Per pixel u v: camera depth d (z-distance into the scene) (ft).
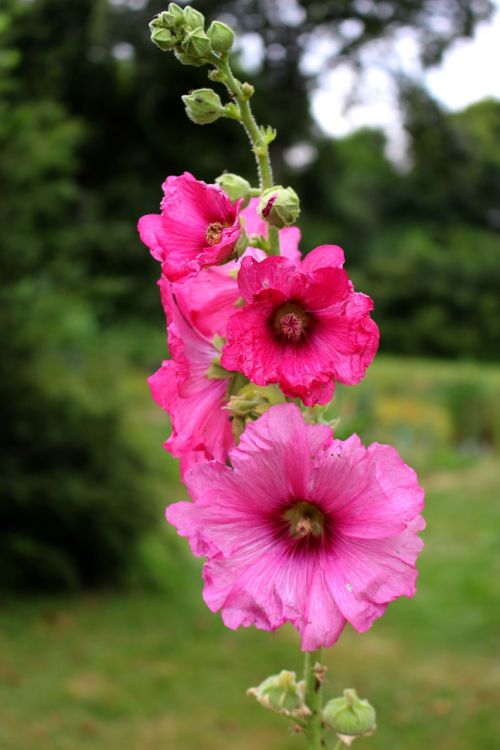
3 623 24.39
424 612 26.27
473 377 60.13
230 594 4.45
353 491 4.43
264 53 87.71
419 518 4.49
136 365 66.33
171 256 4.61
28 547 26.53
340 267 4.35
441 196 123.65
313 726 5.10
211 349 5.15
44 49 77.97
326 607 4.44
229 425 5.13
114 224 79.46
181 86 81.61
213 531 4.52
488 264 103.60
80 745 17.67
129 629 24.49
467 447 57.16
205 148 83.82
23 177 26.43
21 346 26.89
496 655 22.76
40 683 20.59
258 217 5.24
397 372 67.46
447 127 91.04
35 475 26.78
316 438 4.45
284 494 4.51
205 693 20.47
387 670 21.98
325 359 4.46
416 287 101.04
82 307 31.91
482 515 38.37
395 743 18.08
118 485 27.78
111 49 76.74
